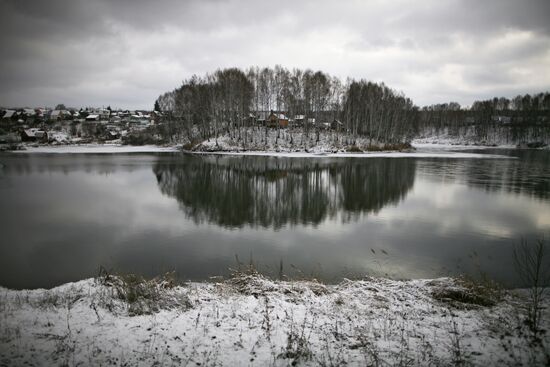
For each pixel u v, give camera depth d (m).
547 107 123.88
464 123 132.50
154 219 18.38
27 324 5.79
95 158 54.09
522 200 23.70
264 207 21.48
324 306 7.07
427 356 5.01
